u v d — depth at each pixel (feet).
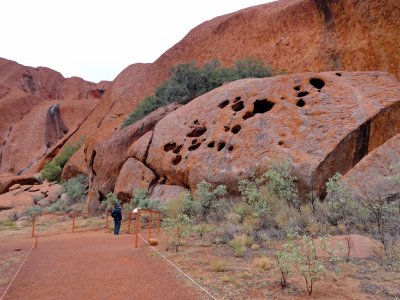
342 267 20.06
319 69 82.12
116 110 159.33
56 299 16.85
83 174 111.45
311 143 39.52
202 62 127.44
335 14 82.69
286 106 46.37
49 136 239.91
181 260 24.16
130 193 59.00
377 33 69.87
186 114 61.16
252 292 16.93
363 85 46.73
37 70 347.77
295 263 21.40
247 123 47.34
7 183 138.51
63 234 48.24
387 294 15.92
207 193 41.27
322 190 36.76
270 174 35.37
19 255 30.25
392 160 35.47
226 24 126.82
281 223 31.01
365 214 29.37
